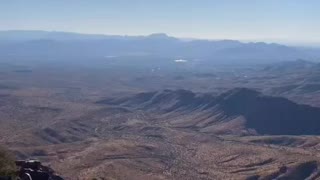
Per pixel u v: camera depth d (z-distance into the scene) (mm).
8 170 59062
